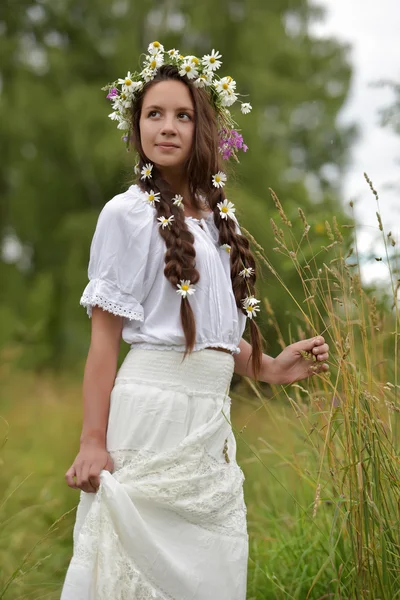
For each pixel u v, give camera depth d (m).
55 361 15.07
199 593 2.69
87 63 17.67
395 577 2.93
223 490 2.78
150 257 2.83
